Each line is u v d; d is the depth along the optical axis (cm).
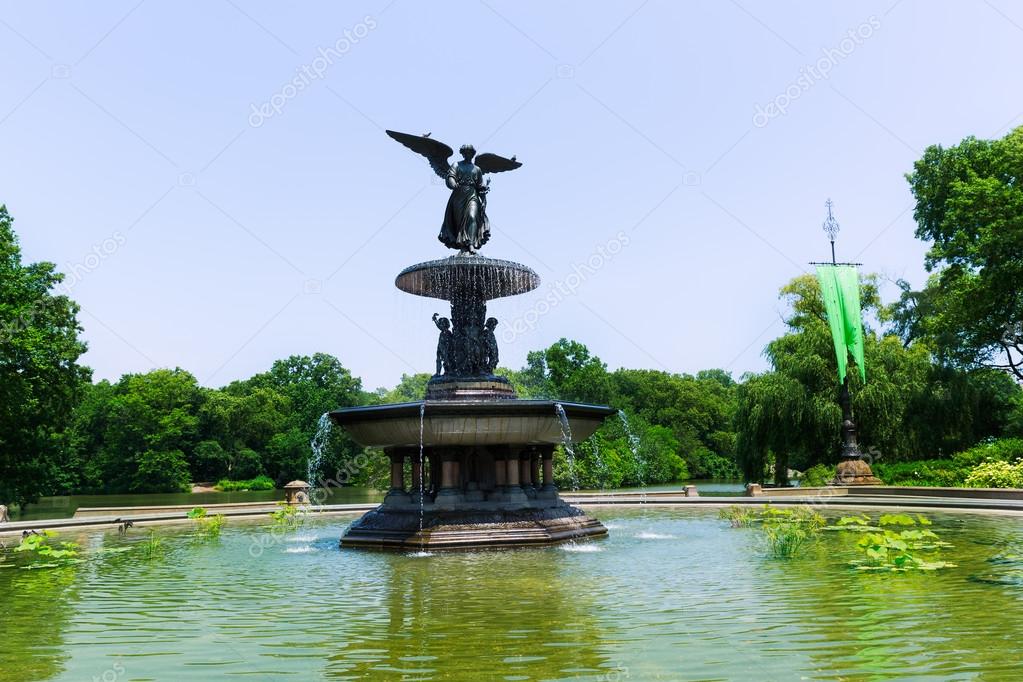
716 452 8431
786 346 3925
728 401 9081
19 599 806
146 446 7419
